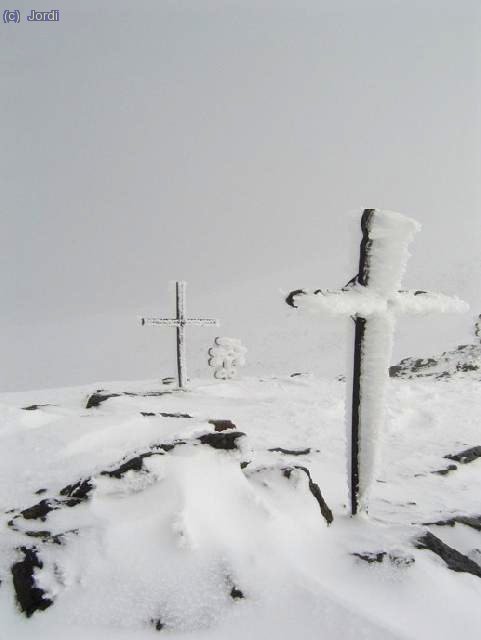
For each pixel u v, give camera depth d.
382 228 2.88
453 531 3.28
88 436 4.17
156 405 8.30
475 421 7.62
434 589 2.13
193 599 1.93
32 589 1.96
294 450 5.63
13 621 1.87
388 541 2.52
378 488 4.39
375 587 2.12
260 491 2.78
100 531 2.21
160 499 2.42
